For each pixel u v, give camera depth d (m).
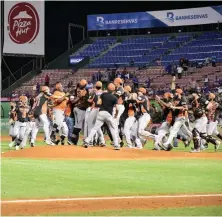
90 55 86.69
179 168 24.52
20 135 34.91
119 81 33.50
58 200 16.05
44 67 85.88
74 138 34.22
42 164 25.25
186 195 17.31
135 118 34.31
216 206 15.54
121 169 23.84
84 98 33.34
